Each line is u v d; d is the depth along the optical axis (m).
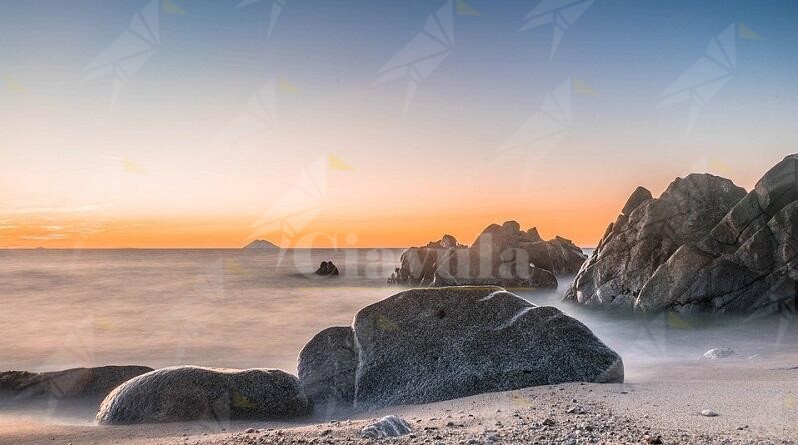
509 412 5.22
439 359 7.32
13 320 14.93
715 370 8.05
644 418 4.75
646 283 16.31
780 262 15.23
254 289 21.81
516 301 7.83
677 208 17.48
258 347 11.80
